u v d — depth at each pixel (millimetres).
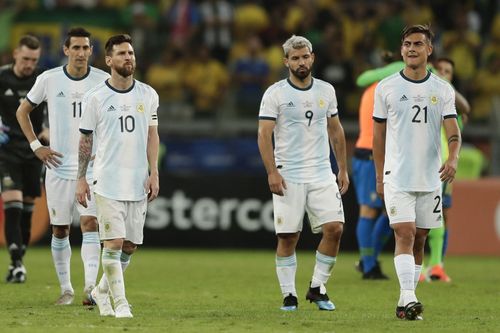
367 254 45188
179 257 57500
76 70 34688
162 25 85000
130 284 42125
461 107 43938
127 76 30359
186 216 63625
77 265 50844
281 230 32812
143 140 30500
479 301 37375
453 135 31016
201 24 84062
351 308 34219
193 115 76875
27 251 59688
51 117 34688
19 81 41312
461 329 29062
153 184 30438
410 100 30938
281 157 32844
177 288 40688
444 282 44469
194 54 80312
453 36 83812
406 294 30719
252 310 33250
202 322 29781
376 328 28844
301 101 32562
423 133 31000
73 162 34625
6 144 41469
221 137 74500
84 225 33438
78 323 28969
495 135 73562
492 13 88750
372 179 44562
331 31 78500
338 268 51875
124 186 30156
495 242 63188
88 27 83500
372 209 45031
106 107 30250
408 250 30938
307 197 32844
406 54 31078
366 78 44438
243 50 83188
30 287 39625
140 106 30469
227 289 40469
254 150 72750
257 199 63500
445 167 30750
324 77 76562
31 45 40969
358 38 83562
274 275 46750
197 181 63656
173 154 73250
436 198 31328
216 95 79250
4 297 36250
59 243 34625
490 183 63531
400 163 31000
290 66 32562
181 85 79375
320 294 33469
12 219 41469
